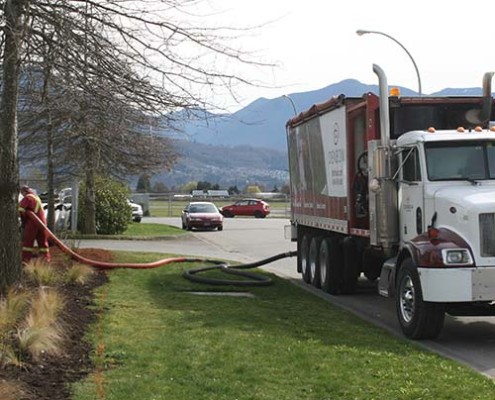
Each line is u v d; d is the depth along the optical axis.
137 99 9.40
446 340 9.95
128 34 9.23
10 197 10.16
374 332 9.90
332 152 14.49
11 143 10.05
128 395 6.01
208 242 30.94
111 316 9.59
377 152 11.27
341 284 14.53
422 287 9.44
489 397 6.38
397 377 7.02
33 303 8.68
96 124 11.83
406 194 11.01
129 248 25.75
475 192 9.87
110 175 27.58
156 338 8.34
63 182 29.03
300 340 8.78
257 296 13.34
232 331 9.08
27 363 6.62
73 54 9.14
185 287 13.83
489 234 9.33
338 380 6.86
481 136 10.64
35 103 10.93
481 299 9.28
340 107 13.81
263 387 6.54
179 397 6.07
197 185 120.50
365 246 13.51
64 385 6.20
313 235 16.36
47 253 14.66
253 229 41.38
